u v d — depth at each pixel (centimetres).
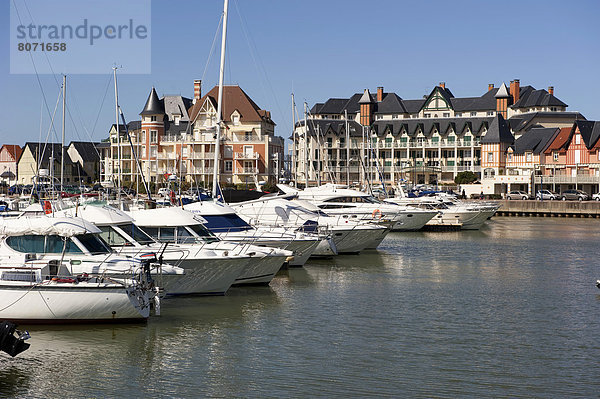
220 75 3803
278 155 10569
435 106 13938
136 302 2119
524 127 13175
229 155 10925
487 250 4441
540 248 4597
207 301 2583
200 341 2061
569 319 2402
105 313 2086
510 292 2894
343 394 1659
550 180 10525
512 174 11881
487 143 12200
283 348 2012
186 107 11650
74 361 1858
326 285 2986
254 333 2162
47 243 2333
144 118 11044
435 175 12850
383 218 4662
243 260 2631
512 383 1747
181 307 2470
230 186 9856
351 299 2694
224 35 3800
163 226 2848
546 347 2053
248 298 2659
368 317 2398
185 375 1777
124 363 1852
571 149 11000
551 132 11725
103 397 1631
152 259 2261
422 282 3112
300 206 3962
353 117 14388
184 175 10838
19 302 2033
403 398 1642
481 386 1723
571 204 8175
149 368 1820
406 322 2336
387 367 1856
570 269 3594
